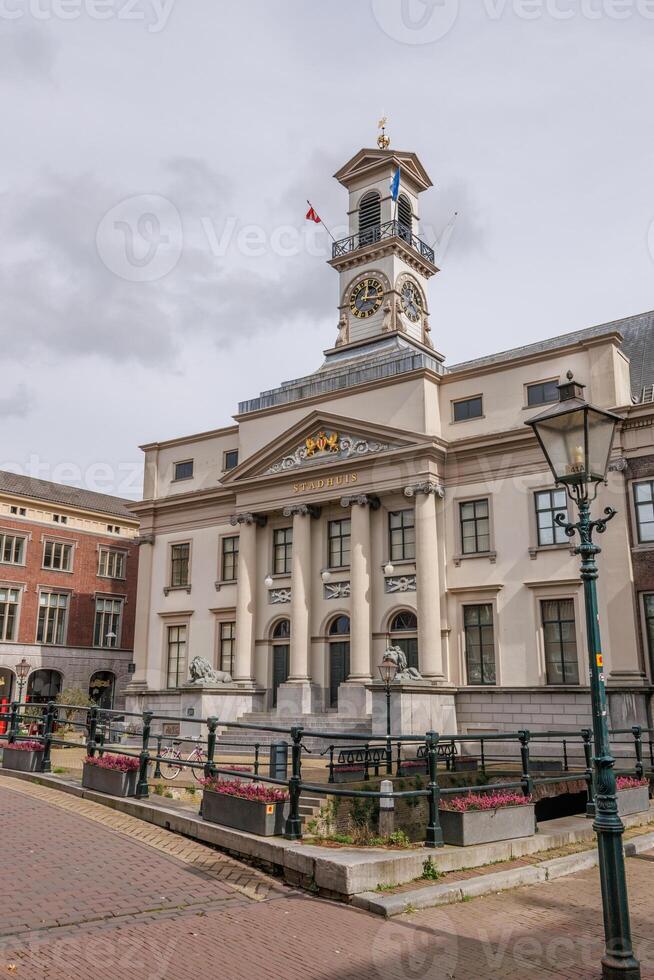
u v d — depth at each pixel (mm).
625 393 28297
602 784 7344
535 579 28062
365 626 30359
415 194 40938
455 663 29109
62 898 9070
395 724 26125
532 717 27203
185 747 30531
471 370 30797
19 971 7062
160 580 38906
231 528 37031
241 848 11227
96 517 52125
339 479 32312
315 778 19219
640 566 26156
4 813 13289
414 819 17188
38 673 48219
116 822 12945
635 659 25516
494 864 11055
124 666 52062
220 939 8125
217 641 36062
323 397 33781
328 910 9172
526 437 28922
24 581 47844
